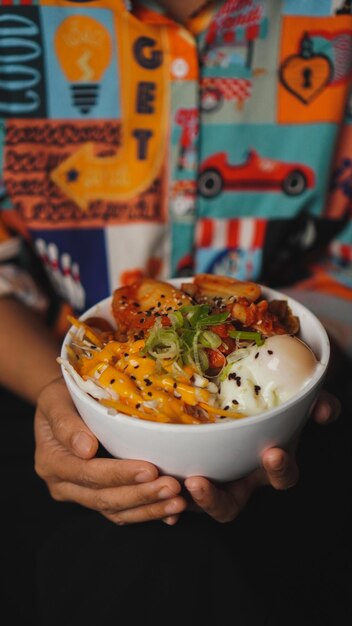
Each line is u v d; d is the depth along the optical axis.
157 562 0.44
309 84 0.60
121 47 0.57
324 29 0.59
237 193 0.62
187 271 0.65
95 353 0.38
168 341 0.36
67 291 0.65
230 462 0.36
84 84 0.58
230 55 0.58
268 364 0.36
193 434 0.33
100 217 0.62
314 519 0.50
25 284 0.63
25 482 0.56
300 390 0.35
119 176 0.60
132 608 0.42
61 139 0.59
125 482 0.38
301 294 0.65
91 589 0.44
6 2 0.56
